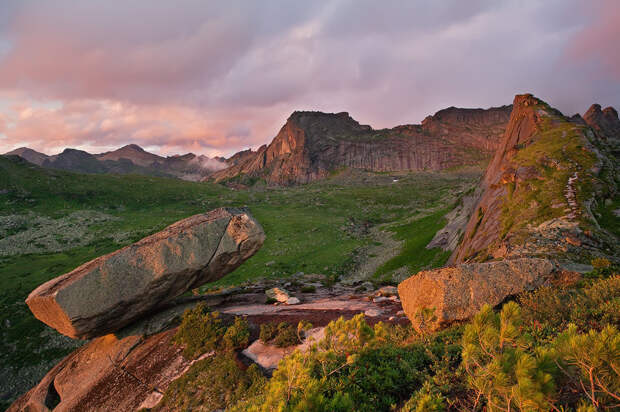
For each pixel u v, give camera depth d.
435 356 7.58
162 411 13.95
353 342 8.13
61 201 156.75
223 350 15.98
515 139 64.00
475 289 12.53
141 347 19.66
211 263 21.56
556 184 34.25
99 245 111.06
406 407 5.48
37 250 103.94
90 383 18.41
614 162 38.53
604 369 3.38
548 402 3.53
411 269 58.41
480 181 80.06
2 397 38.22
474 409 4.91
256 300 29.64
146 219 148.25
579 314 7.93
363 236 110.75
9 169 169.12
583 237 23.27
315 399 4.71
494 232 34.81
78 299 17.50
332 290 36.84
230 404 12.19
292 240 104.50
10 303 61.41
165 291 20.58
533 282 12.91
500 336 4.28
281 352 14.93
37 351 46.09
